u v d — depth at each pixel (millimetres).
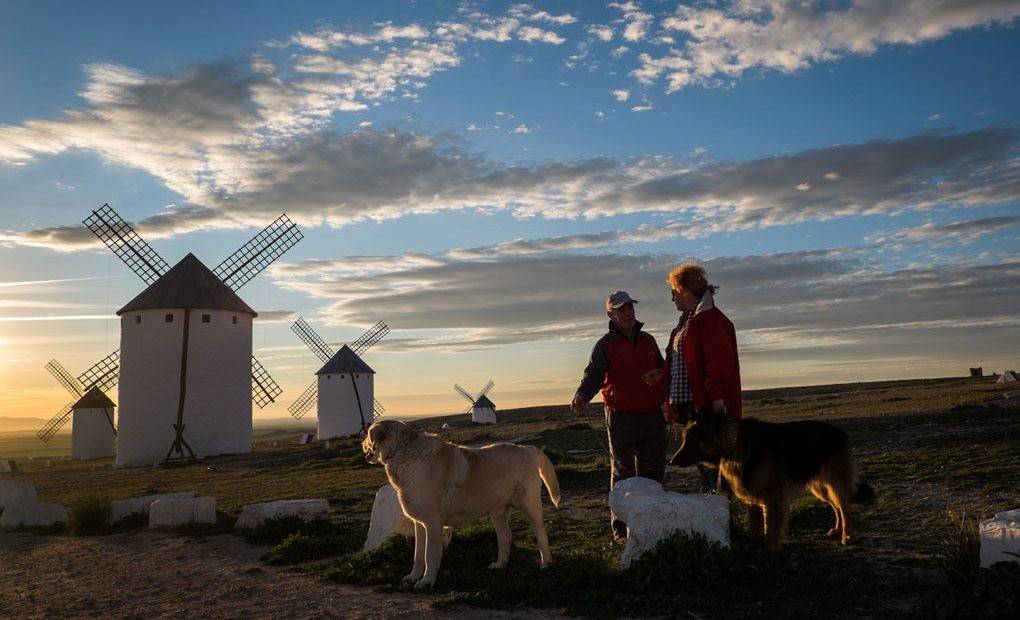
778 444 7488
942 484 11602
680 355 8016
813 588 6555
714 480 11180
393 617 6621
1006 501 9992
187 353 47938
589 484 15344
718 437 7359
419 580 7910
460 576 8047
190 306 48188
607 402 8883
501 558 8461
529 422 60875
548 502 13523
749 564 6719
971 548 6375
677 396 7988
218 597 8000
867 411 31359
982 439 16406
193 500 14312
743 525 8461
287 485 23000
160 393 47531
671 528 7238
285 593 7953
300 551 10234
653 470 8750
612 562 7992
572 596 6812
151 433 47312
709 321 7645
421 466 7762
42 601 8430
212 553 11102
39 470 48438
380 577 8203
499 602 6926
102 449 70250
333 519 13148
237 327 50375
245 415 50375
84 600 8344
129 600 8211
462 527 10820
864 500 8258
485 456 8156
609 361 8844
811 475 7707
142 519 14977
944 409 27094
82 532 14531
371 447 7867
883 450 16438
